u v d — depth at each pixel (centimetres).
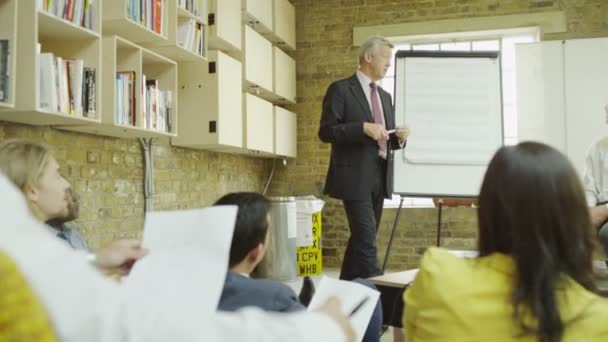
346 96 360
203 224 67
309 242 528
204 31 405
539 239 92
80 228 323
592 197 359
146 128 328
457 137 445
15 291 43
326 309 67
